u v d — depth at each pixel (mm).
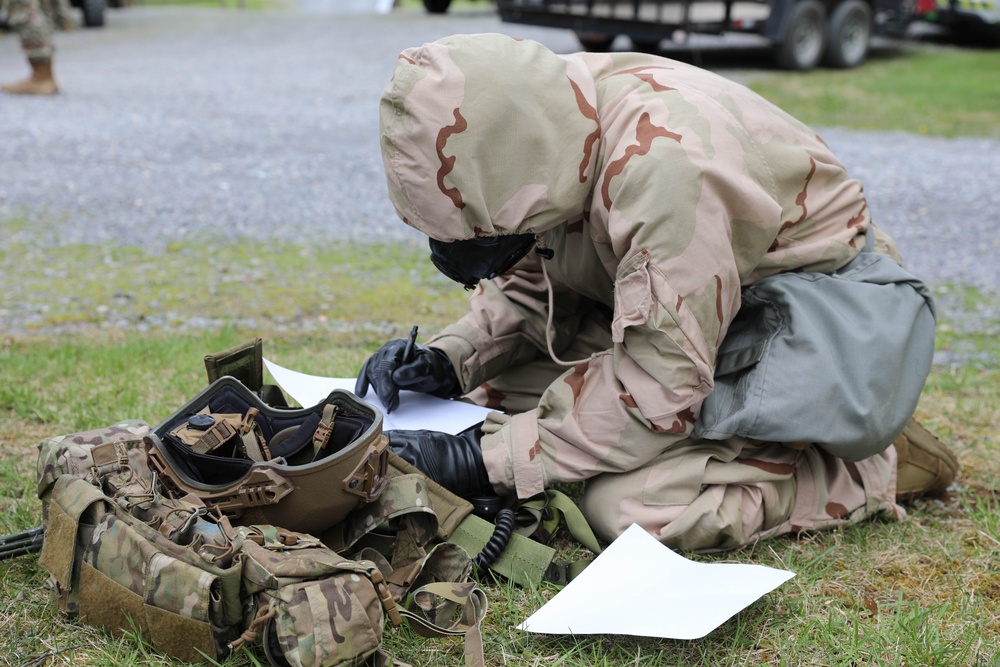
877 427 2135
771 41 11203
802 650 1877
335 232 5828
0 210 5922
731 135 2080
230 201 6395
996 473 2762
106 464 1945
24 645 1781
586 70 2117
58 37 14625
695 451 2186
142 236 5566
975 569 2201
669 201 1975
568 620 1822
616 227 2020
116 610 1753
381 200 6602
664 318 1985
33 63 9492
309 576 1603
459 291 4793
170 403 2996
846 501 2328
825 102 10148
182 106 9344
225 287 4711
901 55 13156
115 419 2820
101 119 8633
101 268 4949
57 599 1872
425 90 1908
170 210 6121
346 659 1579
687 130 2029
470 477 2170
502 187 1960
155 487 1851
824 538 2305
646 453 2127
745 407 2119
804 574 2133
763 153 2145
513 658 1821
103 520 1802
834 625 1938
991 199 6938
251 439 1969
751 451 2232
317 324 4203
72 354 3506
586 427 2133
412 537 1959
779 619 1970
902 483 2477
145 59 12375
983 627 1970
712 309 2029
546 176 1985
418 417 2404
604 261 2193
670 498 2143
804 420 2098
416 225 1983
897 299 2229
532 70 1995
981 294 4992
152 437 1879
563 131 2014
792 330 2152
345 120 9000
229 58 12555
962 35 14641
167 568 1672
